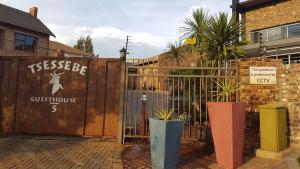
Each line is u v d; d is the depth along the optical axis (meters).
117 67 8.72
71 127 8.62
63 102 8.71
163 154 5.34
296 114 7.50
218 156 5.98
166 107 8.34
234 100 7.59
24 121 8.73
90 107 8.66
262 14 17.06
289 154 6.79
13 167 5.41
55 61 8.86
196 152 6.98
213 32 9.37
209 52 9.47
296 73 7.55
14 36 27.02
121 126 7.79
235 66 7.64
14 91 8.82
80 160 6.00
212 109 6.18
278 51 13.42
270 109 6.73
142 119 7.86
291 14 15.75
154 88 9.10
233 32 9.27
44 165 5.57
